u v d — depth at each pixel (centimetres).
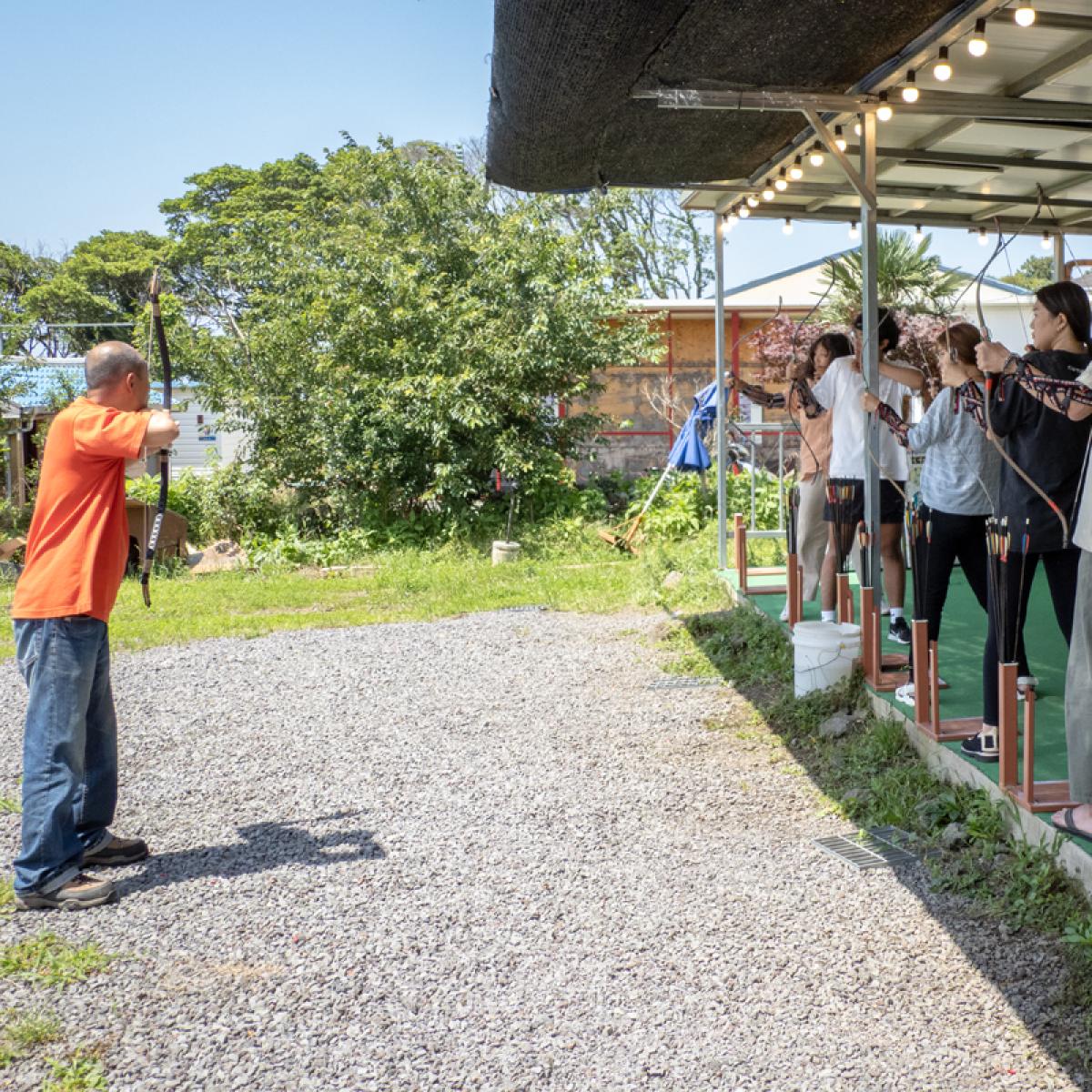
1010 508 382
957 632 631
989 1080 262
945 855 384
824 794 464
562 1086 267
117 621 1002
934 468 475
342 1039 291
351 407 1458
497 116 549
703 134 591
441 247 1567
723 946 335
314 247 1655
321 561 1421
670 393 1906
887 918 347
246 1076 275
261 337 1596
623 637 835
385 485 1516
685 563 1098
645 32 432
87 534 381
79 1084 272
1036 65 496
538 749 557
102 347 399
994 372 363
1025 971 307
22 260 4534
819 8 417
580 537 1434
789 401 627
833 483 595
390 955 338
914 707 475
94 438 376
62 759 379
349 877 401
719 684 662
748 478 1482
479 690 696
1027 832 364
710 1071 270
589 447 1672
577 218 2016
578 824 448
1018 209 759
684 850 414
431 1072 274
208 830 457
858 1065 270
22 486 1770
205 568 1392
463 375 1407
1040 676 526
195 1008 309
